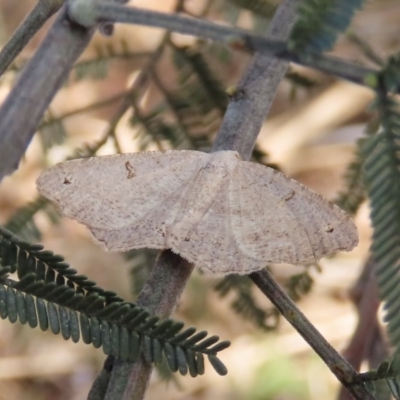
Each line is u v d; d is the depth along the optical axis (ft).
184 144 0.84
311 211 0.68
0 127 0.66
